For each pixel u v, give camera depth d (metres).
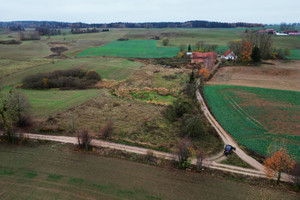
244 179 25.11
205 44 140.12
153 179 24.53
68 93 55.53
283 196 22.59
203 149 31.30
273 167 24.02
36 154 28.58
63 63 86.75
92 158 28.09
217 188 23.50
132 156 28.78
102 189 22.64
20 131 33.91
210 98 53.31
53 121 38.22
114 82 66.12
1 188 22.36
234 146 32.44
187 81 67.81
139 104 48.81
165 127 37.91
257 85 63.28
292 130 37.50
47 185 22.95
